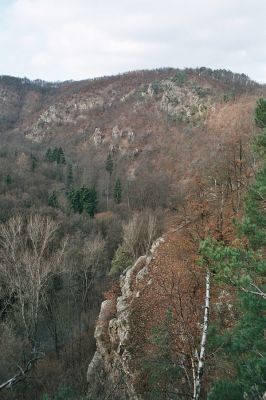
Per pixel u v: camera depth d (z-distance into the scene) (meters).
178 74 196.88
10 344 27.03
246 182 24.03
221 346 12.36
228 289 18.52
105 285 48.09
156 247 31.30
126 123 175.62
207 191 21.78
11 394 23.58
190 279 21.69
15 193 68.00
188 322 16.69
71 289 43.94
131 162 141.12
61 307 40.62
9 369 25.42
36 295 31.02
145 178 98.38
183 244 20.61
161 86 190.25
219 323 17.27
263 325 10.95
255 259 10.98
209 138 121.19
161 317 20.31
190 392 13.70
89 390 19.55
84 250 45.91
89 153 165.00
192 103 161.88
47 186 85.81
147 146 149.12
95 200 76.88
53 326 36.09
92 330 37.28
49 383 25.80
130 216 66.44
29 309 32.66
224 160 38.69
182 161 116.81
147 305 23.11
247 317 11.45
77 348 33.50
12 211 51.50
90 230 59.84
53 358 31.62
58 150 129.25
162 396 15.33
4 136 197.50
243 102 138.50
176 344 16.25
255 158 27.28
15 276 32.22
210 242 11.79
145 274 27.89
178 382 15.61
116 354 21.73
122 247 45.84
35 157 116.88
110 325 25.16
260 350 10.80
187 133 142.00
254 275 10.92
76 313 42.16
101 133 177.00
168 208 71.94
